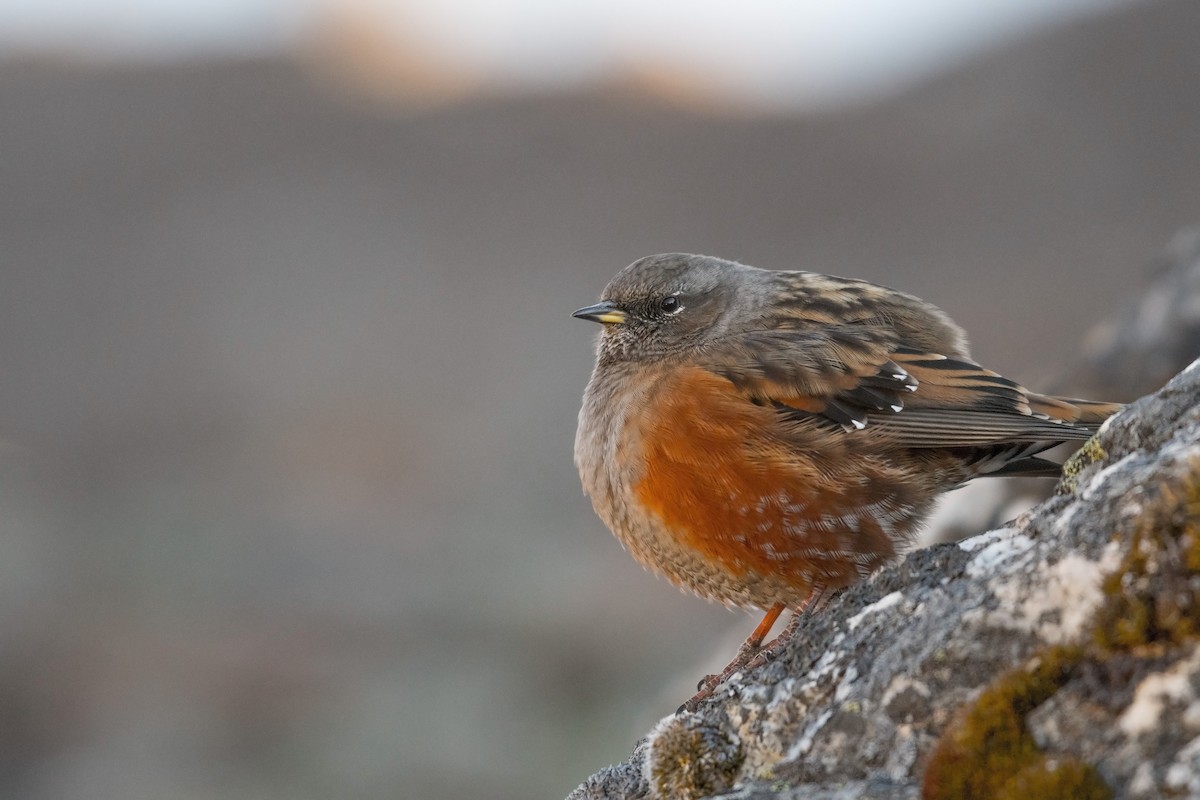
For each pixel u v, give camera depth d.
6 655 15.02
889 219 30.19
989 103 34.47
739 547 5.39
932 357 5.60
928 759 2.91
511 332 26.50
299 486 20.92
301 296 28.78
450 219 32.22
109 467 21.95
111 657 15.27
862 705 3.17
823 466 5.25
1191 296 7.76
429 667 14.53
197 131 36.69
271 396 24.47
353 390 24.59
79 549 18.41
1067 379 8.10
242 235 31.58
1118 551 2.97
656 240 30.72
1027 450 5.55
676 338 6.30
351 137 36.44
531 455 21.77
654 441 5.45
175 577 17.39
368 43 40.19
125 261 30.72
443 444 22.33
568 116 37.12
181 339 27.12
